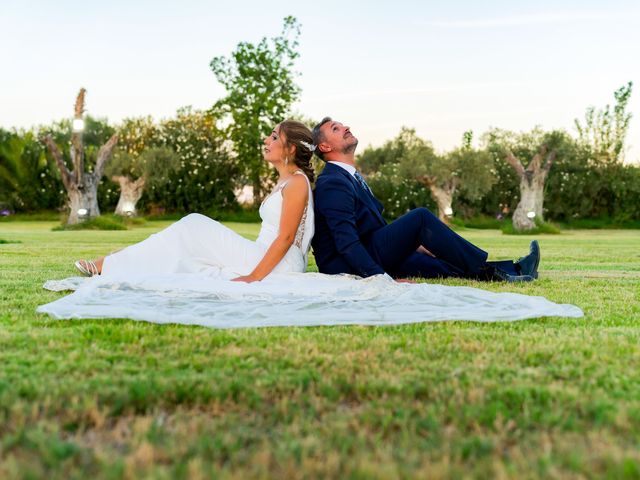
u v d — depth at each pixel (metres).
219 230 3.08
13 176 22.11
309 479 0.94
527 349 1.77
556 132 25.94
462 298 2.64
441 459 1.02
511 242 11.10
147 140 26.11
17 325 2.06
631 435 1.12
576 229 23.66
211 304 2.48
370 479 0.94
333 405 1.27
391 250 3.30
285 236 2.93
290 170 3.12
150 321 2.19
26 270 4.14
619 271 4.64
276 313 2.33
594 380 1.46
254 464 0.98
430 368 1.56
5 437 1.06
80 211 15.74
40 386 1.34
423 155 21.95
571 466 0.99
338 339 1.92
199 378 1.42
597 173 25.33
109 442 1.08
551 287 3.44
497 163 25.83
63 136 26.06
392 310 2.43
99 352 1.68
